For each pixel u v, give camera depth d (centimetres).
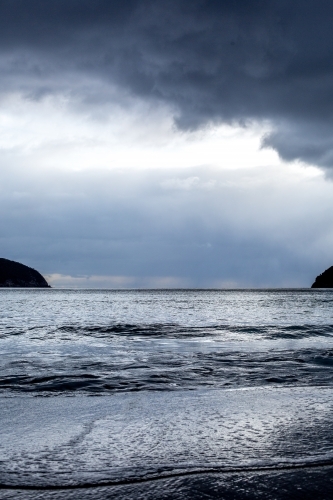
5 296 10919
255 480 316
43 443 399
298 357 1129
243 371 920
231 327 2191
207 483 310
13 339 1652
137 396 639
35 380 812
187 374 884
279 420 479
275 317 3167
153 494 292
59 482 311
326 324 2445
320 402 578
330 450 379
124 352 1269
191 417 495
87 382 791
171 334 1872
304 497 289
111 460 354
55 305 5641
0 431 440
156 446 390
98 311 4116
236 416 499
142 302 6919
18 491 297
